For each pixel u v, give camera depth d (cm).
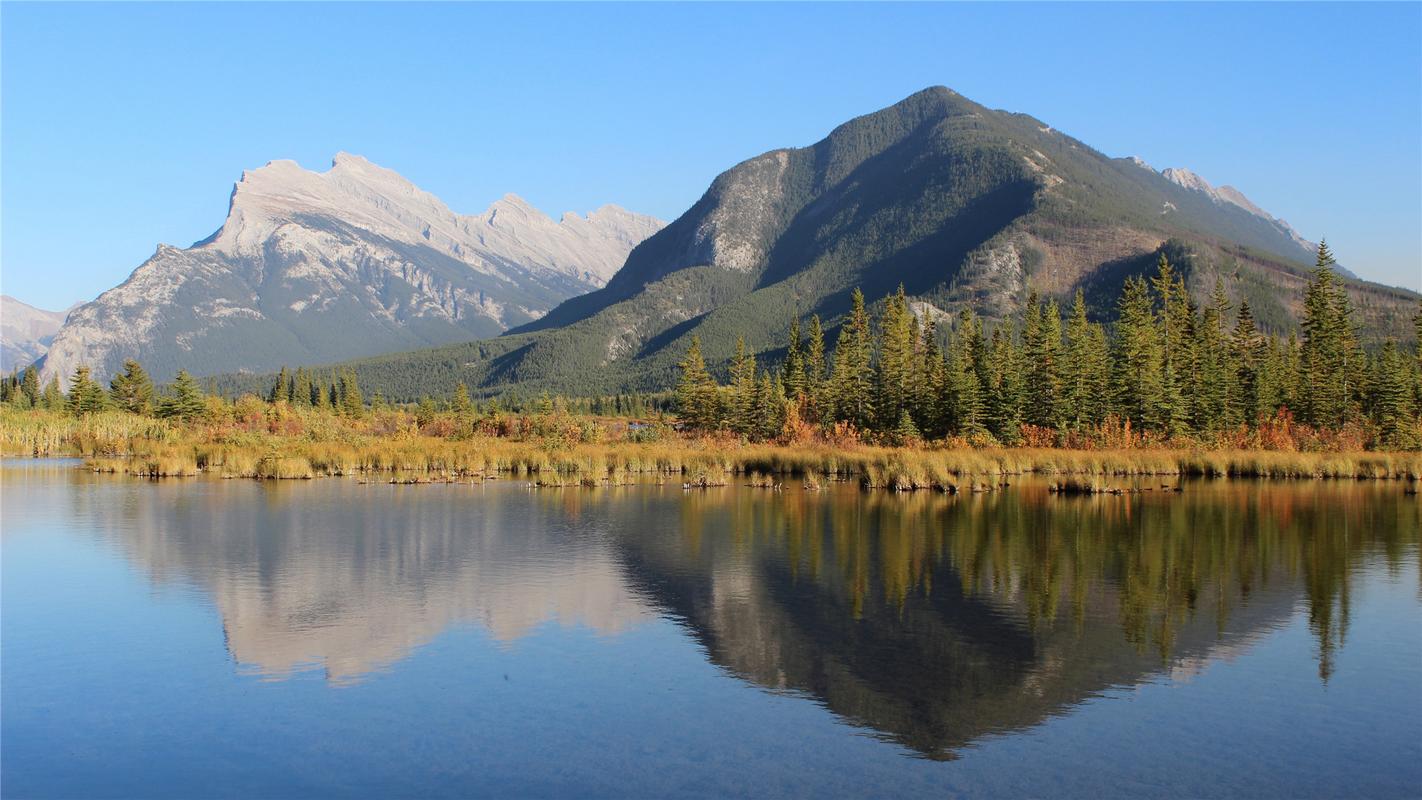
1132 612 2834
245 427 10756
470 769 1739
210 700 2080
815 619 2739
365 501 5441
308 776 1714
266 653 2402
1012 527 4478
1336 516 4906
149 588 3102
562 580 3231
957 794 1645
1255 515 4956
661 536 4166
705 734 1897
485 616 2750
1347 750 1827
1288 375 10900
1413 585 3206
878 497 5806
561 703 2064
